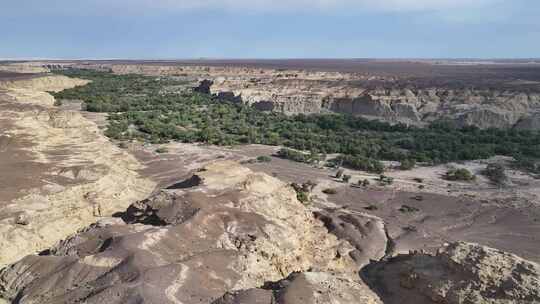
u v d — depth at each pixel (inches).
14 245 1299.2
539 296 960.3
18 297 1031.0
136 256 1071.0
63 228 1477.6
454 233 1777.8
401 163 2743.6
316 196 2155.5
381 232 1705.2
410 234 1724.9
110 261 1069.8
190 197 1374.3
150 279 995.9
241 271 1135.0
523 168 2674.7
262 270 1189.1
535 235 1754.4
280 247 1299.2
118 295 949.2
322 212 1776.6
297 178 2427.4
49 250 1248.8
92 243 1191.6
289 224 1465.3
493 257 1062.4
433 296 1068.5
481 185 2381.9
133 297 940.0
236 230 1295.5
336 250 1499.8
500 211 2001.7
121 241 1135.0
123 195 1786.4
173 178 2313.0
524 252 1601.9
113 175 1825.8
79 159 1930.4
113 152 2342.5
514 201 2117.4
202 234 1243.2
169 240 1178.6
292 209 1579.7
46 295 1008.2
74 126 2348.7
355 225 1717.5
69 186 1615.4
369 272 1371.8
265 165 2662.4
